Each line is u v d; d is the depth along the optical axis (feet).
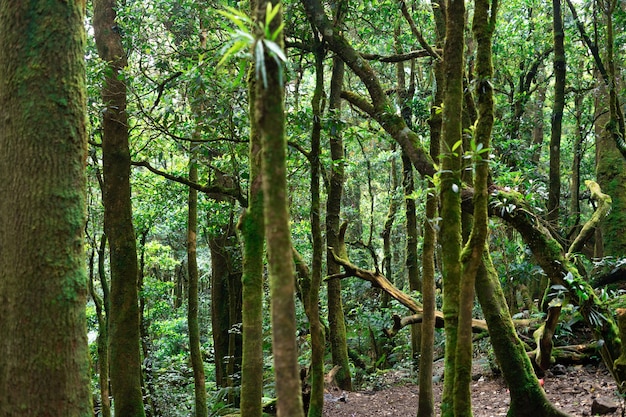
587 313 14.89
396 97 36.50
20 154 11.80
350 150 48.88
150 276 64.69
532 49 38.99
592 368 23.22
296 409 4.91
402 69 40.27
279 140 4.97
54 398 11.41
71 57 12.34
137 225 35.50
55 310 11.59
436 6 19.94
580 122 44.37
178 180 23.24
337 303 29.55
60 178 11.94
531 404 15.05
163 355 47.32
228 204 34.04
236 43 4.92
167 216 37.63
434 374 30.22
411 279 40.40
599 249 38.81
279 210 4.96
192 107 22.58
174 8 22.52
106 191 20.85
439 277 36.99
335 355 29.04
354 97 18.07
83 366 11.95
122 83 21.34
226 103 19.97
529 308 30.37
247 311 10.82
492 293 15.75
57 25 12.15
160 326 54.24
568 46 38.04
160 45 23.73
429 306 14.30
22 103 11.88
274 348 4.97
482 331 26.53
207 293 71.77
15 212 11.71
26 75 11.91
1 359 11.50
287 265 4.98
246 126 21.22
